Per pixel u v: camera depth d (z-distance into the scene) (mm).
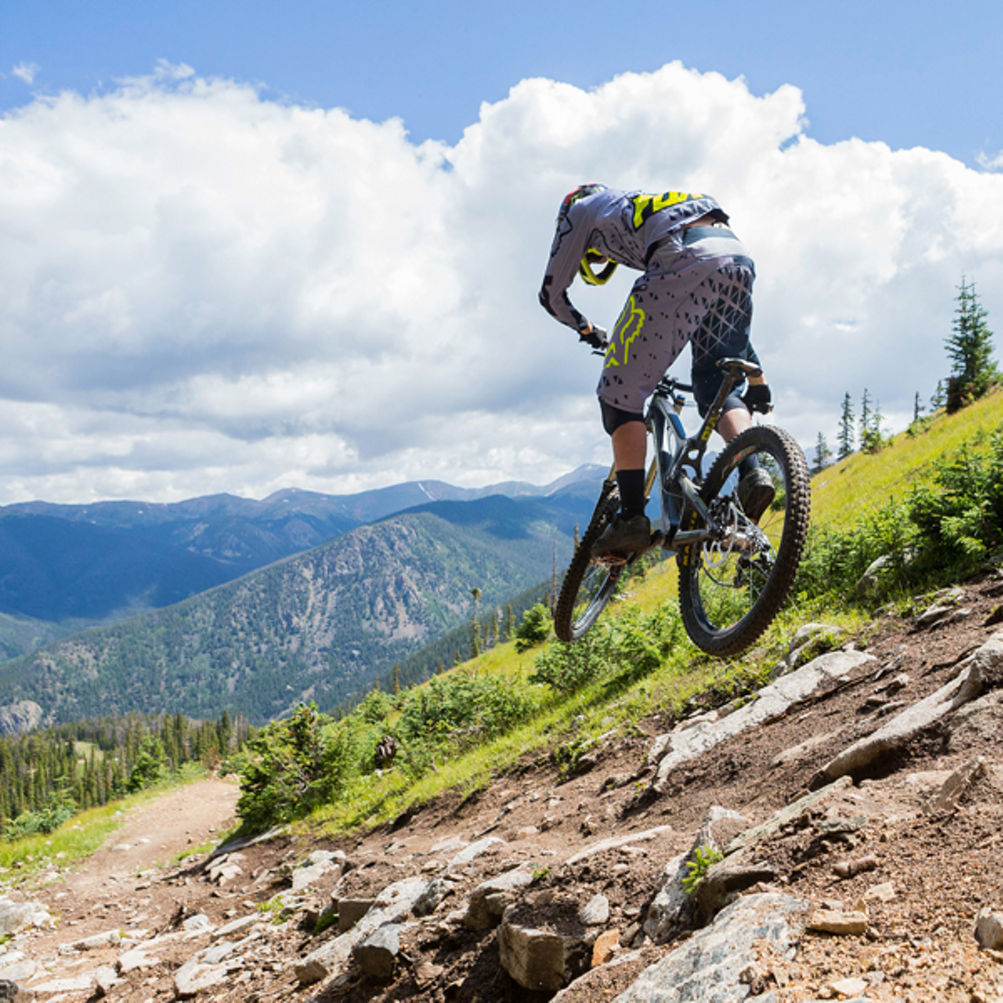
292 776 16375
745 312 2996
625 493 3055
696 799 4832
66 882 15539
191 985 6344
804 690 6098
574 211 3176
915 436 39562
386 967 4191
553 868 3994
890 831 2441
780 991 1765
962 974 1578
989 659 3463
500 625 150000
